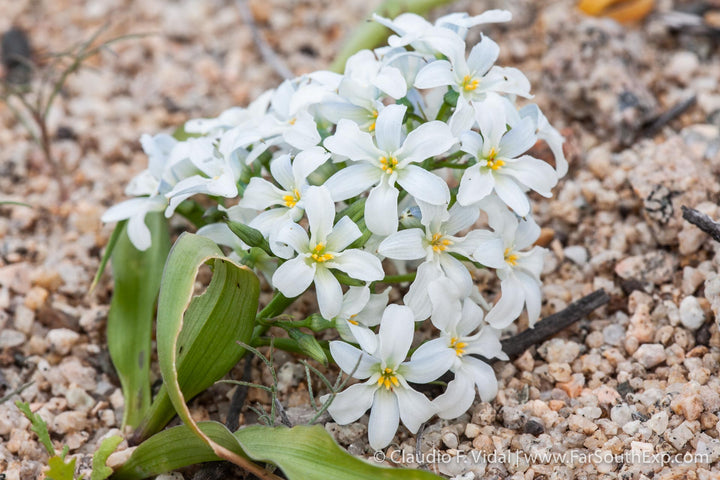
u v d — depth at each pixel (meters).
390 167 0.32
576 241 0.37
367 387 0.32
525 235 0.33
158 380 0.35
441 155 0.34
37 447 0.34
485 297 0.36
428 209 0.32
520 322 0.35
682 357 0.34
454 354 0.32
